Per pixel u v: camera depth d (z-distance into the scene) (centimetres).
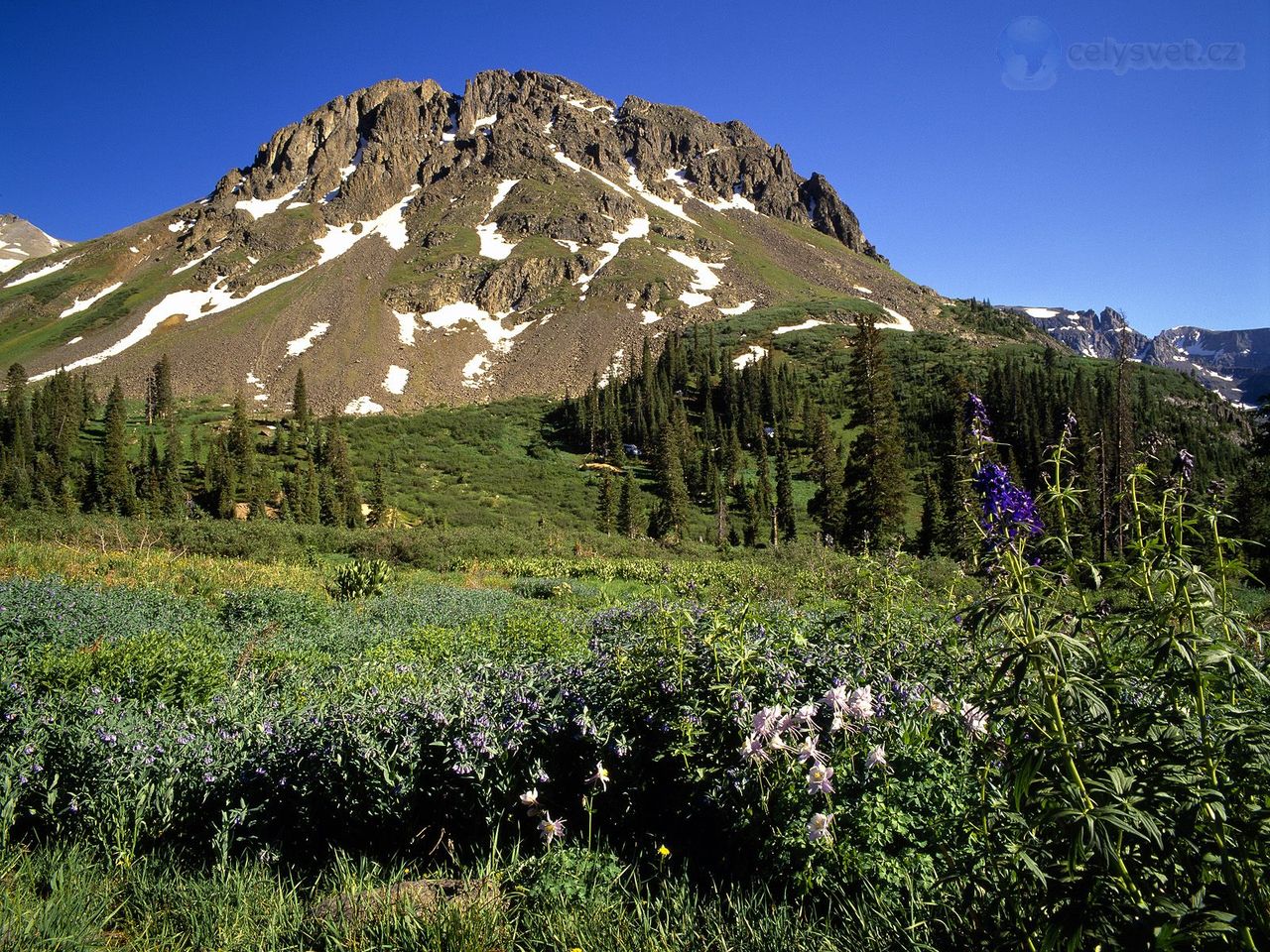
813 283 17300
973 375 8362
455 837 369
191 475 6788
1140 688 242
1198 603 201
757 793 303
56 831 388
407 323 13825
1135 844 188
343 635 1028
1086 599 225
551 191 18675
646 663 388
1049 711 200
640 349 12550
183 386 11144
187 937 299
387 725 402
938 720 313
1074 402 6406
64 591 1044
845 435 8100
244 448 6556
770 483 7019
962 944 224
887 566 547
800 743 286
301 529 2891
